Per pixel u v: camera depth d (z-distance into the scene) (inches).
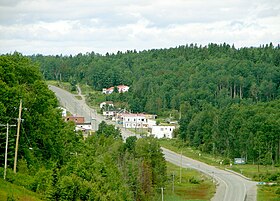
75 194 2375.7
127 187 3326.8
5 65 2792.8
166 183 4958.2
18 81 2893.7
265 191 5022.1
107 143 4862.2
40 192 2394.2
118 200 2810.0
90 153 3543.3
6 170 2447.1
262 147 6688.0
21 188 2320.4
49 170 2500.0
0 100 2650.1
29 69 3004.4
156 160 4665.4
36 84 2935.5
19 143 2731.3
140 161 4065.0
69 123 3865.7
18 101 2694.4
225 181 5575.8
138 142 4638.3
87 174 2642.7
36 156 2829.7
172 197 4562.0
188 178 5600.4
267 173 5895.7
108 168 3061.0
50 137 2918.3
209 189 5083.7
